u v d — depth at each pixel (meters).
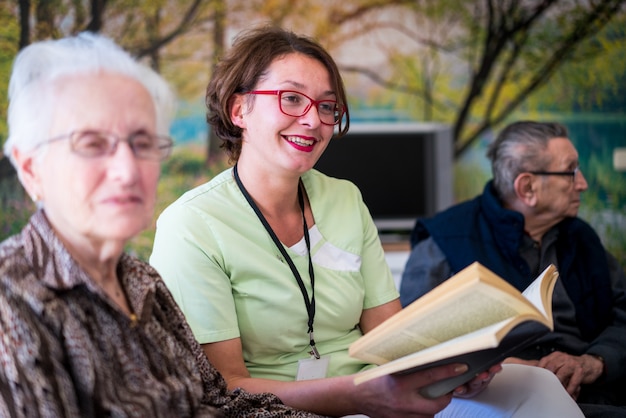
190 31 5.03
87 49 1.13
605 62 5.38
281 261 1.77
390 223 4.72
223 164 5.07
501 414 1.55
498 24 5.32
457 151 5.33
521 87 5.36
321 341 1.81
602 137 5.40
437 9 5.29
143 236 4.89
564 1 5.35
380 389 1.44
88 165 1.09
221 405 1.38
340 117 1.81
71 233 1.12
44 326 1.05
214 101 1.85
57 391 1.03
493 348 1.27
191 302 1.68
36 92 1.10
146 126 1.14
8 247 1.10
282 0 5.14
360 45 5.25
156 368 1.20
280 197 1.80
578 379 2.16
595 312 2.41
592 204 5.39
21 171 1.14
